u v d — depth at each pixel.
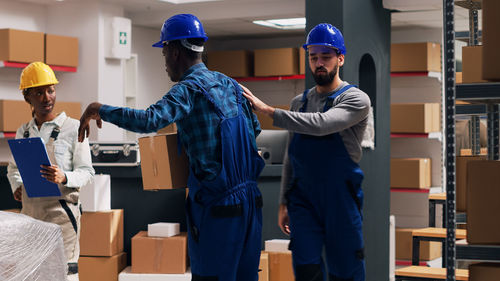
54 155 3.15
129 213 4.79
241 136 2.36
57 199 3.12
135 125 2.12
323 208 2.95
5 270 1.69
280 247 4.61
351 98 2.87
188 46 2.36
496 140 2.98
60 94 7.27
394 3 5.24
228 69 8.51
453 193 2.38
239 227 2.31
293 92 8.96
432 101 7.51
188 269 4.55
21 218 1.82
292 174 3.18
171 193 4.76
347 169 2.92
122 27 7.16
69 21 7.19
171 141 2.57
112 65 7.23
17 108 6.32
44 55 6.70
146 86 8.23
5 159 6.76
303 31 8.50
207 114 2.27
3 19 6.82
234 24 7.89
